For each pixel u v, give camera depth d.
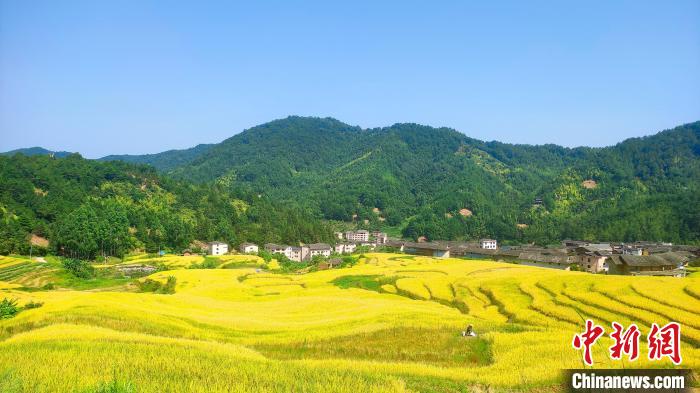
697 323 47.88
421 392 24.39
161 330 41.78
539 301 64.19
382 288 88.94
